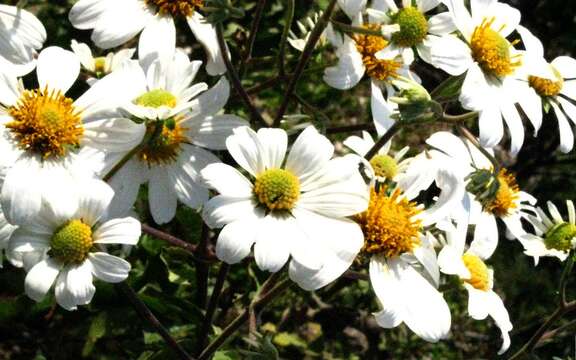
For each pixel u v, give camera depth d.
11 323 0.59
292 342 0.65
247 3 0.63
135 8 0.47
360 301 0.68
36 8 0.61
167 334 0.46
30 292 0.40
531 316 0.79
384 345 0.71
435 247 0.45
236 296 0.60
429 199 0.71
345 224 0.40
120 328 0.55
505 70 0.47
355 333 0.69
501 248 0.83
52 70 0.43
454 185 0.43
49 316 0.59
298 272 0.39
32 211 0.40
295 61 0.60
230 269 0.61
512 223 0.55
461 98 0.45
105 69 0.50
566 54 0.94
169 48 0.46
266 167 0.41
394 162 0.49
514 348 0.75
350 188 0.41
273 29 0.62
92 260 0.41
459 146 0.48
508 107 0.46
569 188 0.91
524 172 0.92
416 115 0.42
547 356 0.71
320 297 0.68
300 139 0.41
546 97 0.51
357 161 0.42
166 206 0.45
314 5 0.60
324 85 0.71
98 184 0.41
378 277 0.41
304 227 0.40
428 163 0.43
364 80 0.54
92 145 0.42
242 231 0.40
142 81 0.43
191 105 0.42
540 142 0.92
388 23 0.48
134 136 0.42
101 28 0.46
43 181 0.40
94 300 0.55
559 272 0.83
